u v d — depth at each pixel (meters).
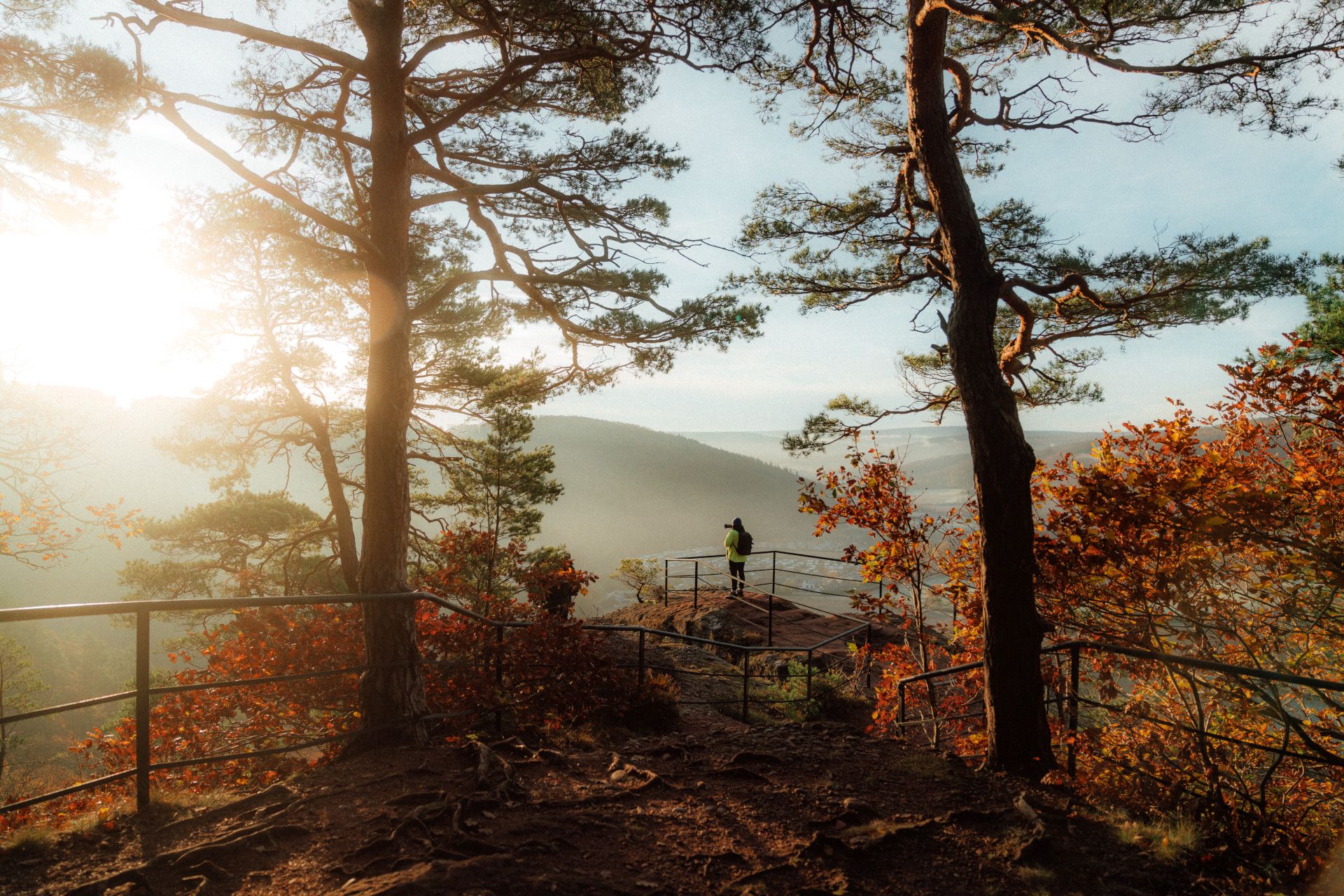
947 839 3.90
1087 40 7.23
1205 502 5.18
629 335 8.06
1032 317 6.31
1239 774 4.86
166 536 14.51
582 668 7.11
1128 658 5.58
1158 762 4.83
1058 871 3.61
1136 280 8.66
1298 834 3.97
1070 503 5.73
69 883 3.00
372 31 6.51
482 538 13.36
